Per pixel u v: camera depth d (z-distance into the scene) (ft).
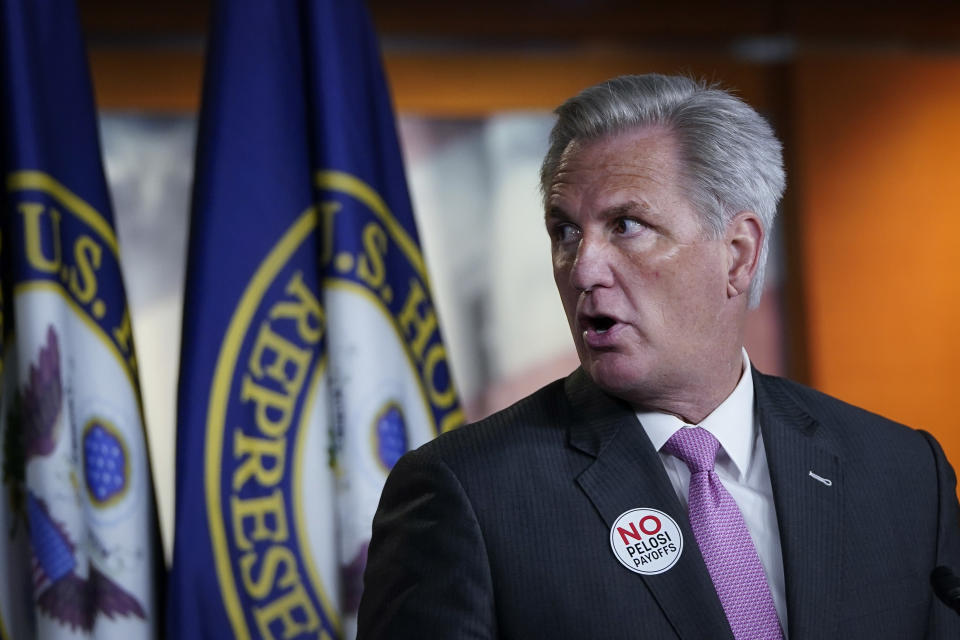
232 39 15.90
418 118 24.95
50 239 14.64
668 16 26.55
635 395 8.84
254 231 15.42
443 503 8.50
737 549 8.46
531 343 24.57
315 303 15.62
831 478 8.98
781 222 26.84
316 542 15.08
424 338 16.42
